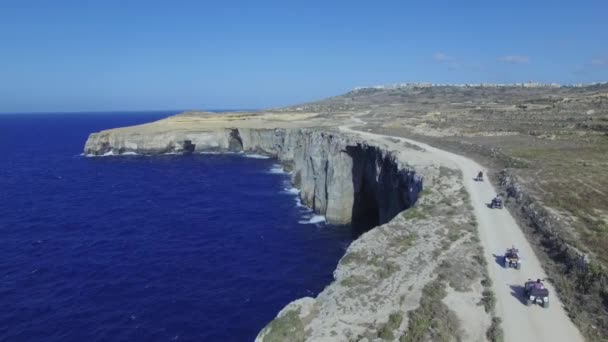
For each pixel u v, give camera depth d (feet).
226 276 159.74
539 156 197.36
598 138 243.40
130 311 135.13
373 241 105.29
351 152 232.73
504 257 95.66
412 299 79.15
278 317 74.90
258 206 259.39
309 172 262.67
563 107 376.27
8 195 283.18
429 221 118.11
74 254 180.04
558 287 84.79
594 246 93.91
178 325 127.65
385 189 203.10
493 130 303.27
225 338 121.70
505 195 142.61
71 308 136.67
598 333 71.00
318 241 197.77
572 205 122.31
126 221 226.17
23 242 193.47
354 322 73.00
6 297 142.82
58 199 273.13
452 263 92.94
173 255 179.73
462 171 176.24
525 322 74.23
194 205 260.01
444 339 67.67
